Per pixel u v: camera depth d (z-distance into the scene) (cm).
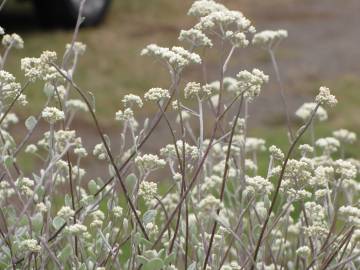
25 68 282
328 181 291
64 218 259
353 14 1738
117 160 297
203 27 285
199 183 303
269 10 1764
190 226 301
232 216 328
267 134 924
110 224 287
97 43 1413
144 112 1058
